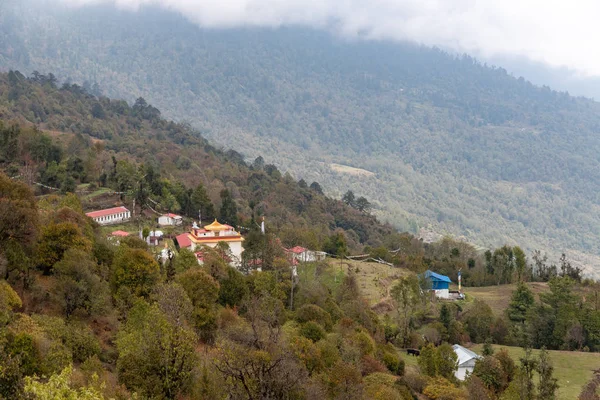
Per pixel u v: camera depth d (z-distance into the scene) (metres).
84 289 50.97
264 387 38.09
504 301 114.38
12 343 34.28
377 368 60.38
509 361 66.25
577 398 63.16
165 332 39.50
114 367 43.50
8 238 54.53
